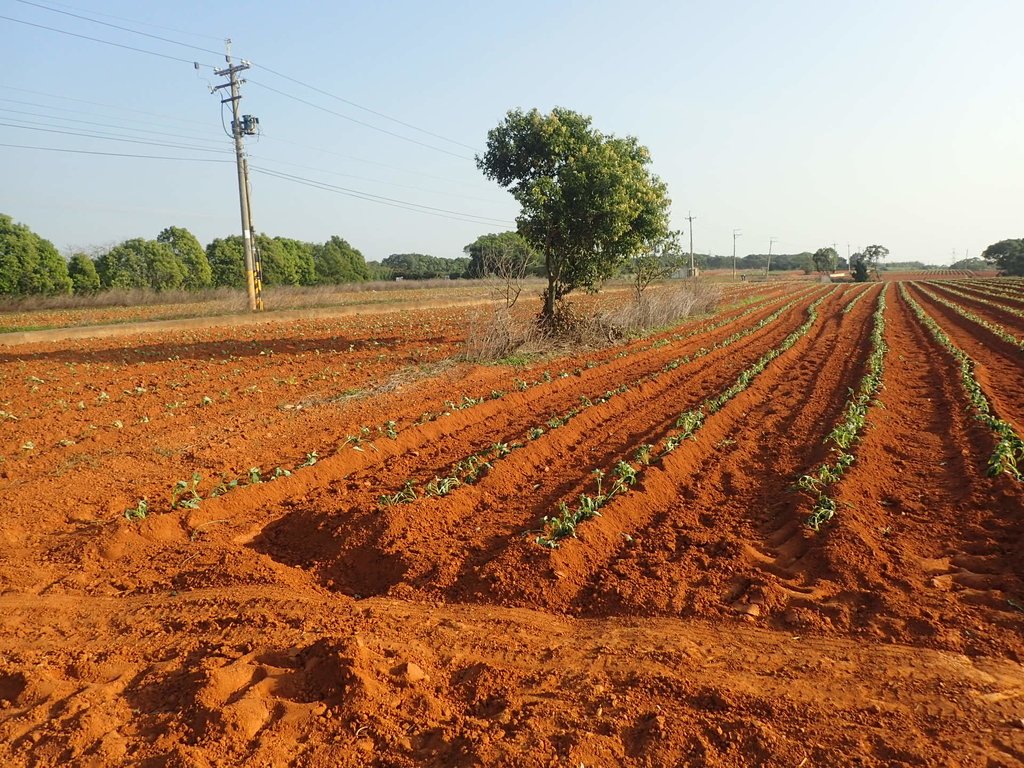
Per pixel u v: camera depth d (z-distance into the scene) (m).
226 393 15.56
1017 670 4.73
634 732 4.13
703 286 40.94
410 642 5.35
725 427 12.07
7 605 6.10
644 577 6.38
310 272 73.88
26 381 16.89
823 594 5.95
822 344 23.70
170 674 4.93
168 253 56.19
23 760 3.96
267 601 6.09
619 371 18.42
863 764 3.77
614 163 20.67
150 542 7.47
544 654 5.17
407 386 16.14
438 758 3.95
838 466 8.81
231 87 33.88
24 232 45.41
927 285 70.06
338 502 8.56
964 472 8.86
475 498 8.51
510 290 24.34
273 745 4.04
